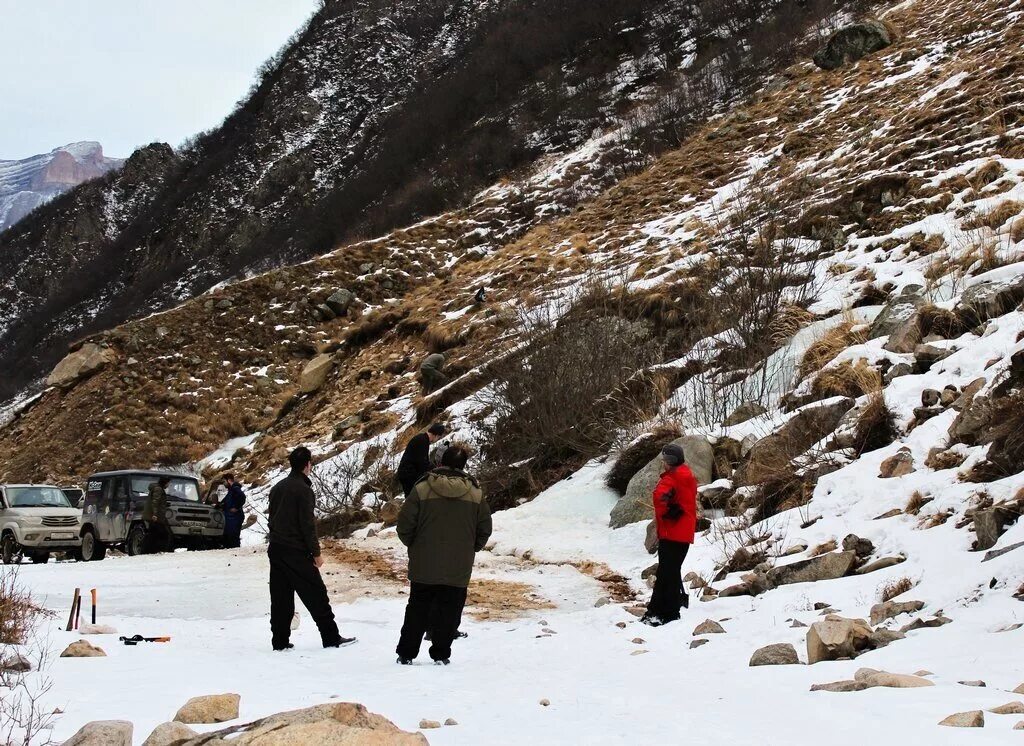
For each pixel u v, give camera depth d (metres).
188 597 11.62
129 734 4.12
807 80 38.28
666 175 35.78
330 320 41.09
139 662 6.90
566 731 4.68
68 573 14.27
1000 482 9.02
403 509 7.39
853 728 4.34
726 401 15.92
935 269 16.59
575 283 26.56
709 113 42.19
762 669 6.20
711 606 9.16
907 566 8.41
